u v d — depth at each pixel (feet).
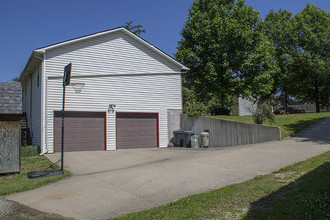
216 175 23.38
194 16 79.30
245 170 24.48
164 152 46.73
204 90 82.23
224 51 75.66
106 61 52.75
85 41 51.11
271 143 38.88
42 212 16.76
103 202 18.29
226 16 76.69
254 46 78.13
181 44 83.25
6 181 26.37
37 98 51.55
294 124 52.47
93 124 50.55
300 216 13.23
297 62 112.57
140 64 56.34
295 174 20.79
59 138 47.26
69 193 20.99
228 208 15.19
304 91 122.11
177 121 59.57
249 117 61.62
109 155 44.62
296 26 116.78
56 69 48.08
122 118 53.62
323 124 51.26
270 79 82.89
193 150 47.09
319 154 27.53
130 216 14.94
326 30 113.39
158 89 57.98
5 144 29.84
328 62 108.06
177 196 18.52
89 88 50.67
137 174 26.11
